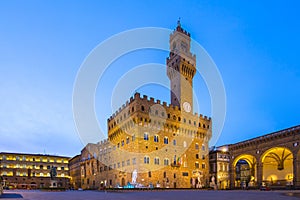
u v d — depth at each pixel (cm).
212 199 3108
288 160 8006
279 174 8262
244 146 8500
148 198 3491
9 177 15550
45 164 16825
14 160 16012
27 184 15688
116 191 7112
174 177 9394
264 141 7725
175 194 4691
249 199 2995
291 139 6831
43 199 3450
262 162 7775
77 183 15062
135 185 8538
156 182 8856
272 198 3128
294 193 4441
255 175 9350
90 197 3934
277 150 8181
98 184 11719
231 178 8900
